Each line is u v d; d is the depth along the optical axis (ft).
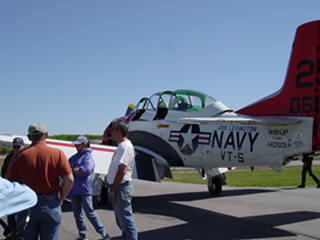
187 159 28.99
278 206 26.71
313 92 21.33
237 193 34.71
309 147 20.77
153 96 32.96
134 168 30.66
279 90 23.57
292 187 39.83
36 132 12.25
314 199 30.25
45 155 11.98
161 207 26.84
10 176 12.12
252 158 23.56
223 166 26.45
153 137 31.58
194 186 42.27
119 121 14.88
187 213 24.27
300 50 22.25
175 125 29.94
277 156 22.18
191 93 29.89
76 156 17.33
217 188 33.32
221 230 19.16
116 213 14.80
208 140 26.86
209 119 19.95
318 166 73.15
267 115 24.02
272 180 47.73
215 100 28.91
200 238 17.57
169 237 17.83
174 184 45.16
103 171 26.40
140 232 18.89
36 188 11.75
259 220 21.61
